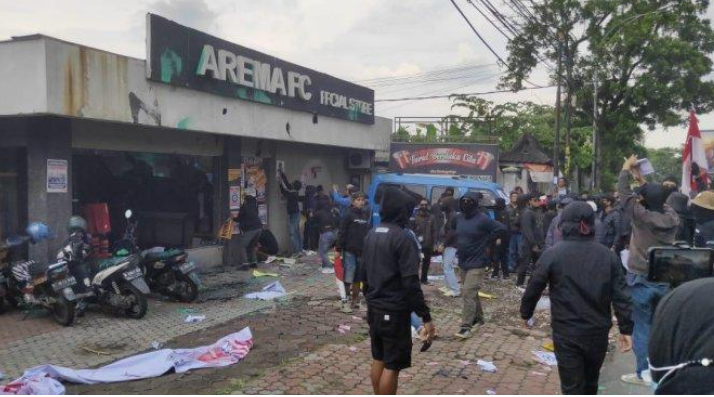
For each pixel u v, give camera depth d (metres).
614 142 33.50
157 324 8.48
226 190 13.54
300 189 16.45
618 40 29.61
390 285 4.86
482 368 6.68
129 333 8.02
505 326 8.74
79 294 8.64
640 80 30.89
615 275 4.44
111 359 6.93
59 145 9.54
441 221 12.85
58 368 6.05
